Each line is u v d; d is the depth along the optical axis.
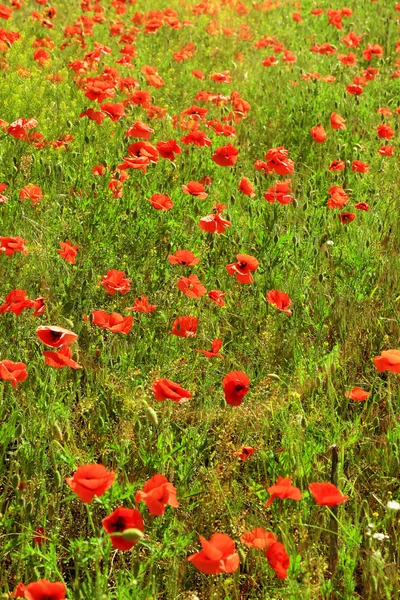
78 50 7.26
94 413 3.65
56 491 3.40
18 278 4.04
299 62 8.11
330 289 4.28
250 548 3.35
